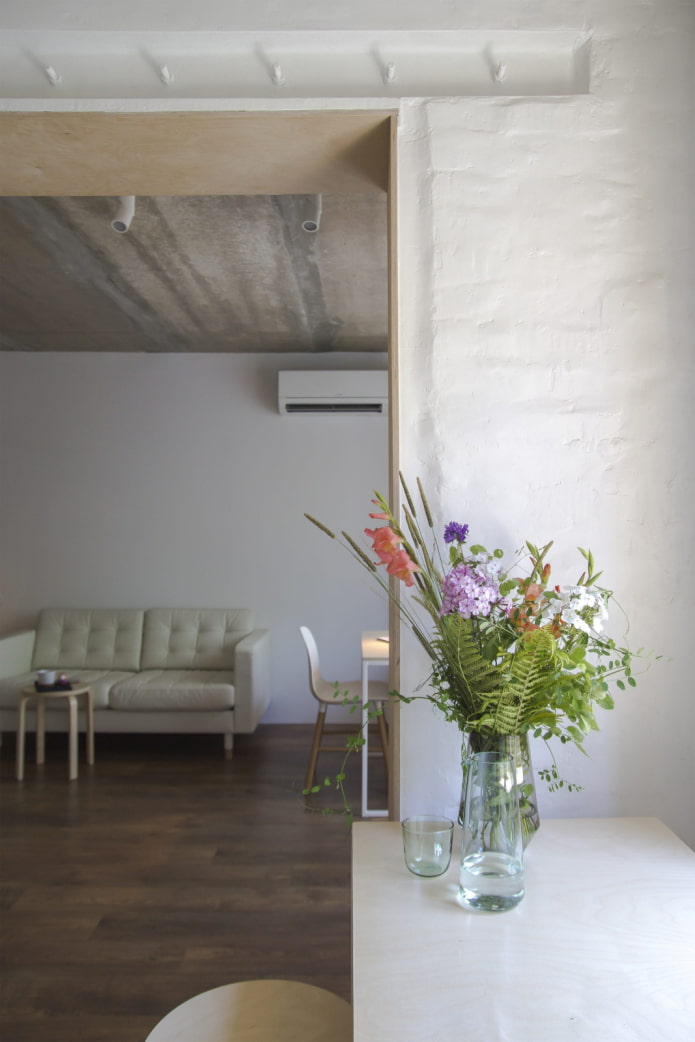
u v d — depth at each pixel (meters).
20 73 1.97
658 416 1.84
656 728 1.81
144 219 3.44
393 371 1.85
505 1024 0.99
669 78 1.89
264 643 5.44
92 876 3.16
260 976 2.44
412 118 1.89
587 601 1.45
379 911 1.28
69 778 4.46
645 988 1.07
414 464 1.84
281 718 5.85
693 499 1.83
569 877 1.40
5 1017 2.25
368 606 5.84
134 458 5.88
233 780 4.43
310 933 2.71
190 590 5.87
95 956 2.56
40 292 4.45
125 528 5.89
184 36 1.93
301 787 4.30
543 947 1.17
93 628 5.66
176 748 5.15
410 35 1.91
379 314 4.89
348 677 5.84
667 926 1.22
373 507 5.85
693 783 1.81
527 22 1.90
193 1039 1.31
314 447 5.86
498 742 1.46
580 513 1.83
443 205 1.87
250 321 5.04
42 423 5.88
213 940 2.66
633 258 1.86
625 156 1.87
